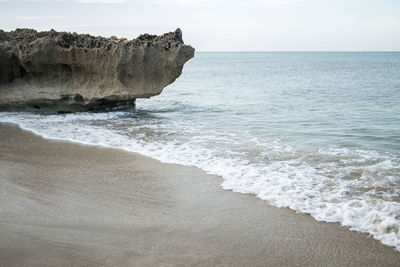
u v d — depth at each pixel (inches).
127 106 732.0
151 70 647.1
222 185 306.8
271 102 823.7
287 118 610.5
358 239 217.8
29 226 234.7
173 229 232.5
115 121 599.2
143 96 658.2
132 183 314.8
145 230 231.1
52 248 208.5
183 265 193.5
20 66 688.4
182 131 517.3
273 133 497.4
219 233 227.5
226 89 1168.8
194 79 1681.8
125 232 228.4
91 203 272.8
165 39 663.8
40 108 690.8
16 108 687.7
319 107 735.7
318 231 228.1
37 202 273.9
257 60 5797.2
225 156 388.2
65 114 666.2
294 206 261.7
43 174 336.8
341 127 530.3
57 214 253.4
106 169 352.2
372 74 2012.8
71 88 677.9
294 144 436.1
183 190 298.0
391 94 966.4
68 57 668.1
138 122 589.9
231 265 193.9
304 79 1646.2
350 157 378.6
